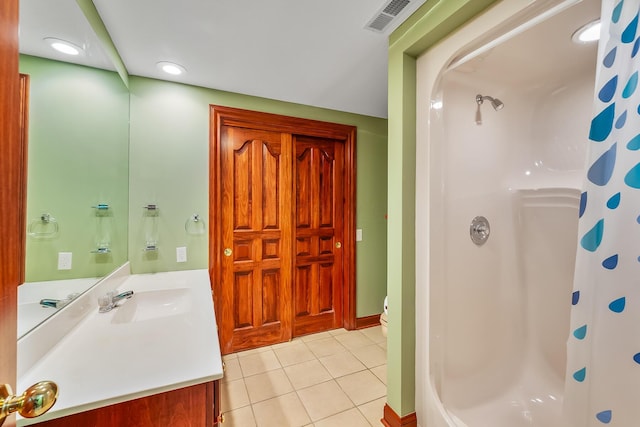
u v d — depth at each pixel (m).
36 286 0.94
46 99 1.05
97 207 1.46
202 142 2.12
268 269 2.44
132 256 1.93
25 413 0.45
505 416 1.44
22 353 0.78
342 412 1.61
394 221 1.50
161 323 1.11
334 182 2.72
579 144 1.51
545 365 1.60
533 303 1.68
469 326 1.51
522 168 1.73
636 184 0.74
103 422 0.70
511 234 1.69
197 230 2.11
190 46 1.59
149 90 1.97
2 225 0.45
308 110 2.50
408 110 1.44
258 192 2.39
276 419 1.55
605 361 0.81
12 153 0.48
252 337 2.38
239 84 2.07
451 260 1.45
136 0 1.23
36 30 0.97
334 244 2.74
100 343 0.94
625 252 0.77
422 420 1.43
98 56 1.40
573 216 1.51
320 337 2.58
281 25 1.41
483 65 1.39
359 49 1.62
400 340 1.45
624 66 0.75
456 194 1.48
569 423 0.87
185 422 0.76
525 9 0.99
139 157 1.94
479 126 1.57
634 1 0.73
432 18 1.24
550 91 1.62
